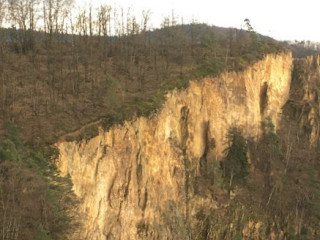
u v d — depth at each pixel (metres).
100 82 78.44
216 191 80.56
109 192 65.56
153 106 74.81
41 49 92.56
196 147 84.69
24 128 62.78
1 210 47.91
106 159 65.44
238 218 78.81
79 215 56.12
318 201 85.25
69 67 83.06
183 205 75.50
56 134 62.41
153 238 67.94
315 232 82.19
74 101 71.44
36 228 46.56
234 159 85.56
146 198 69.25
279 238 81.00
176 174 76.75
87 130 64.94
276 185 87.81
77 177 61.41
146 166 71.25
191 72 88.62
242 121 94.19
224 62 94.56
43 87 74.81
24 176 50.31
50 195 50.19
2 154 51.72
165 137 76.44
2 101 67.50
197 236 74.44
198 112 85.94
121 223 65.56
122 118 69.19
